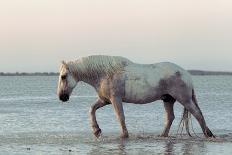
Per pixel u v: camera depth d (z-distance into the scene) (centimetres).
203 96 5844
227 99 5012
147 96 1688
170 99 1738
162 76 1691
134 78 1673
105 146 1521
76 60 1689
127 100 1688
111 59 1683
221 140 1655
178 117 2736
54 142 1619
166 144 1563
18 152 1407
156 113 3039
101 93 1688
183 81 1694
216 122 2438
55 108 3591
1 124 2298
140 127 2178
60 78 1686
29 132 1941
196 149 1456
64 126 2206
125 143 1586
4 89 9462
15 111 3241
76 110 3350
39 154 1373
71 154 1372
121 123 1684
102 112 3080
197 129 2091
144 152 1401
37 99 5197
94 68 1673
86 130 2022
